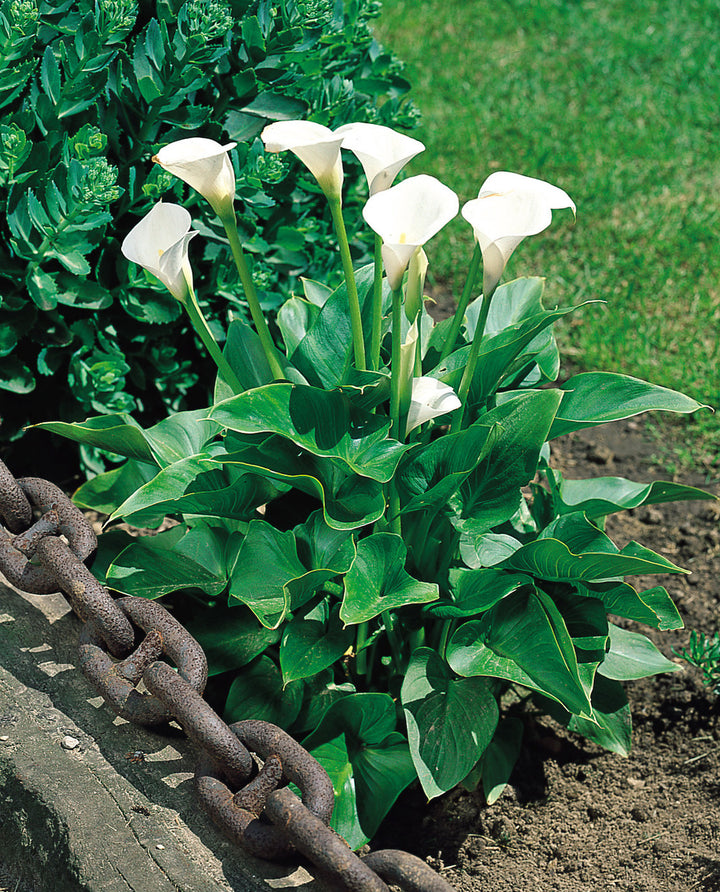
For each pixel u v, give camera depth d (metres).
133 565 2.18
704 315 4.09
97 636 1.98
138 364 2.91
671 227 4.63
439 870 2.24
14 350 2.77
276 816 1.66
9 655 2.17
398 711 2.29
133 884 1.70
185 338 3.08
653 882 2.17
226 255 2.84
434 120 5.46
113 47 2.51
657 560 2.26
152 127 2.62
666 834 2.30
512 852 2.29
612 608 2.23
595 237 4.55
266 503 2.31
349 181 3.23
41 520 2.16
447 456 2.05
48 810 1.84
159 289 2.72
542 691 1.94
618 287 4.28
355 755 2.14
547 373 2.36
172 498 2.06
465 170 5.02
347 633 2.14
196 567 2.22
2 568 2.10
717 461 3.52
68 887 1.76
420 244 1.74
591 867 2.24
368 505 2.00
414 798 2.41
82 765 1.92
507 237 1.77
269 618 1.97
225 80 2.68
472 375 2.05
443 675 2.17
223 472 2.14
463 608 2.10
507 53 6.27
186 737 2.02
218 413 1.85
